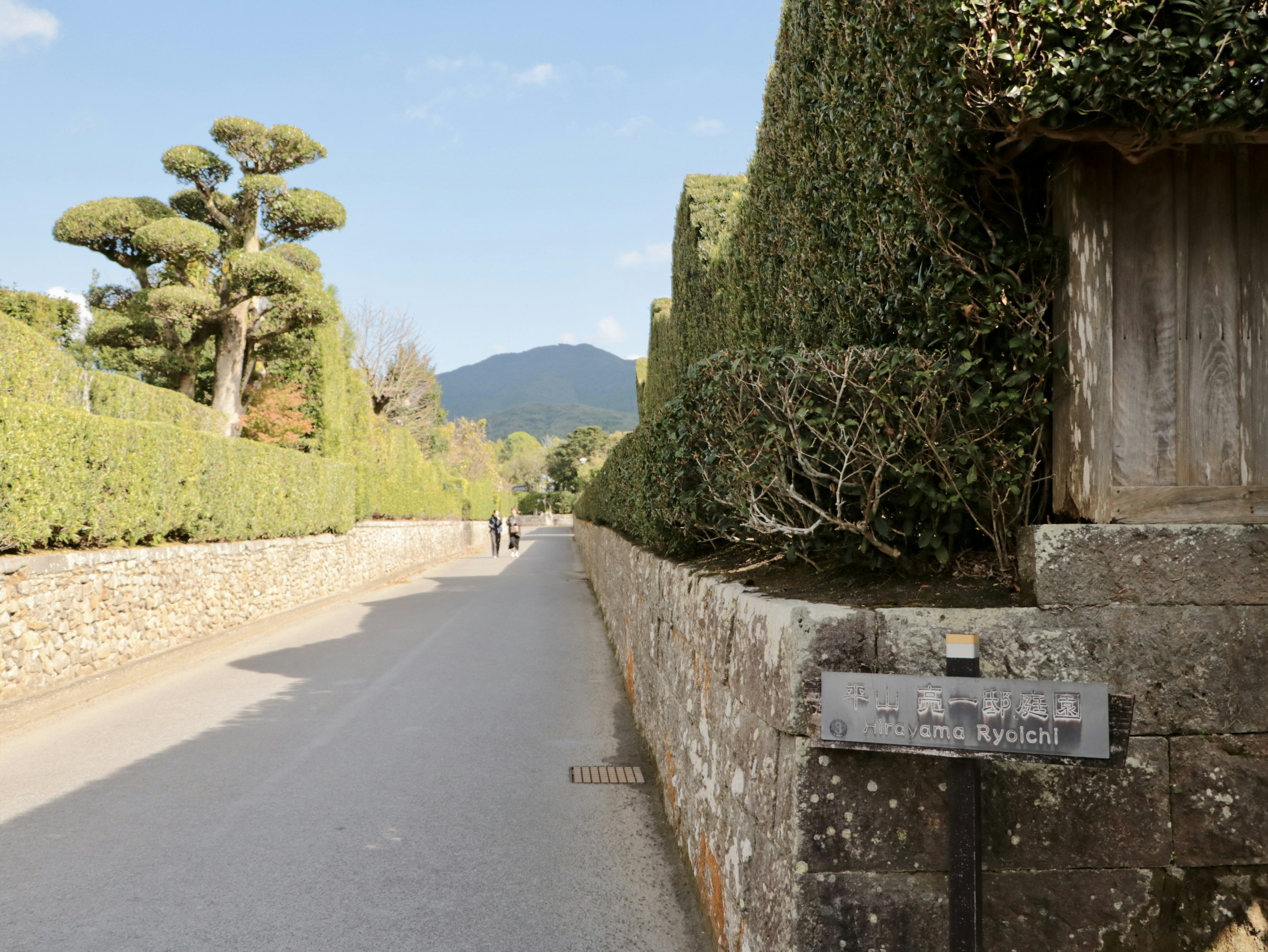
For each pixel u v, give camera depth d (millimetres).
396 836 4629
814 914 2379
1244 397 2750
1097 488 2707
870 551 3193
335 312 21984
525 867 4219
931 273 3221
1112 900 2455
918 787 2410
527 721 7340
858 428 3023
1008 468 2842
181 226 19797
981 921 2080
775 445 3287
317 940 3451
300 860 4285
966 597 2742
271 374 23156
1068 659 2498
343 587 20422
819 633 2471
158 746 6527
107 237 20828
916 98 2959
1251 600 2527
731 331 7152
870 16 3615
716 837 3453
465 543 47594
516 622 14477
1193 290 2752
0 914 3682
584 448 109125
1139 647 2510
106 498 9547
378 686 8891
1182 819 2486
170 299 19312
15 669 7543
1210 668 2512
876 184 3689
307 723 7246
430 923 3607
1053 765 2484
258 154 22219
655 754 5871
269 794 5336
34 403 8398
